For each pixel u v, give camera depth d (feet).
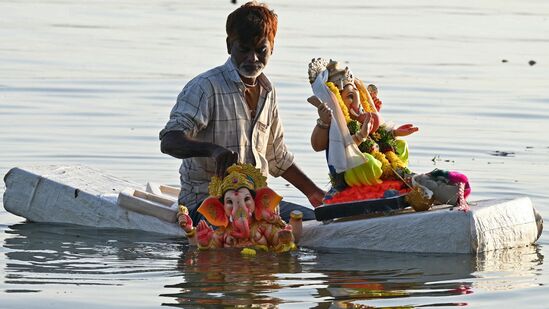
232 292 56.24
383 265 62.80
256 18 70.13
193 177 72.43
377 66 147.54
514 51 166.30
